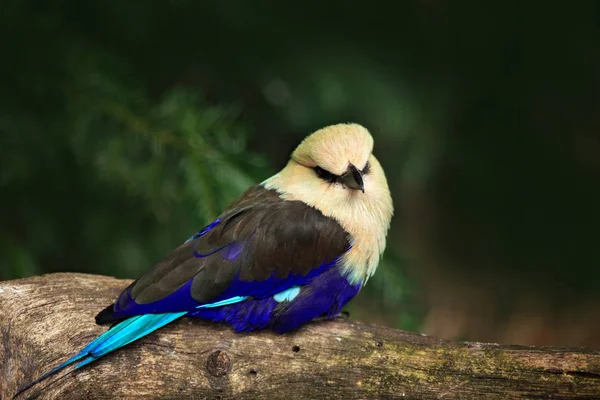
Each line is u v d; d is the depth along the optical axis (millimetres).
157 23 12570
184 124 10469
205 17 12617
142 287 7508
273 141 14148
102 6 12203
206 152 10219
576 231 15594
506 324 15203
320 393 7301
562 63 14602
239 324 7789
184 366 7320
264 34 12773
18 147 11258
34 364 7406
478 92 14602
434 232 16172
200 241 7957
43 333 7555
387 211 8680
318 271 8047
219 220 8211
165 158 11289
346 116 13039
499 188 15602
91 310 7820
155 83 13195
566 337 14906
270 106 13680
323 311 8164
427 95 13805
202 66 13164
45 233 11805
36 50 11195
